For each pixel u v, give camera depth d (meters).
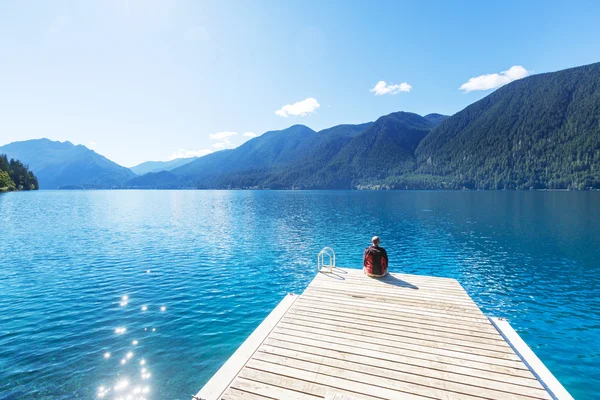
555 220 41.22
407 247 25.52
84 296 13.99
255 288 15.42
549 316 12.33
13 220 43.78
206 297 14.08
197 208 71.25
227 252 23.77
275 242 27.95
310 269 19.03
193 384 7.78
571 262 20.50
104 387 7.61
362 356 6.04
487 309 13.08
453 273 18.33
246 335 10.43
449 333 6.98
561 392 5.23
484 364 5.75
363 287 10.23
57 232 33.34
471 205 70.69
